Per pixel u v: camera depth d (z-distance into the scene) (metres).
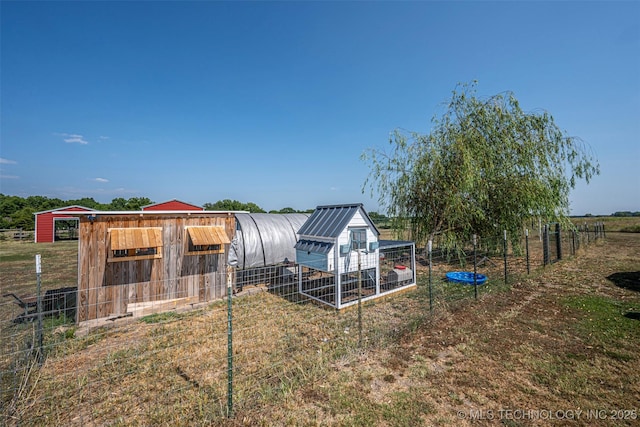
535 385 4.07
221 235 8.73
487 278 10.14
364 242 8.45
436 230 13.48
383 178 14.22
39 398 3.90
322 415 3.50
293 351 5.18
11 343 5.47
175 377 4.42
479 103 12.96
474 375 4.33
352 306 7.71
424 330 5.93
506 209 12.40
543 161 12.22
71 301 8.47
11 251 19.70
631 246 18.34
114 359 4.99
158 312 7.50
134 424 3.41
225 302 8.34
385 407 3.63
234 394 3.91
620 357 4.72
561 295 8.10
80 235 7.12
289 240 11.92
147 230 7.84
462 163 12.16
